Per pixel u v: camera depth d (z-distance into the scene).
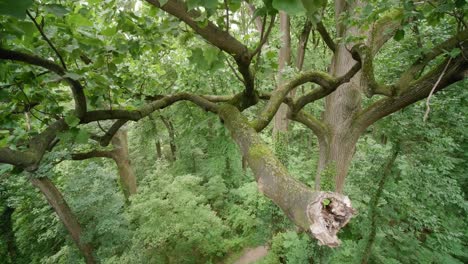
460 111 5.86
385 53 5.87
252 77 2.22
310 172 9.08
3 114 2.01
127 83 2.84
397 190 6.80
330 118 4.29
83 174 9.91
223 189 12.62
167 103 2.85
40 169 7.88
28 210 11.41
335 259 6.42
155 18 2.36
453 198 7.18
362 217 6.80
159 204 8.55
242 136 1.71
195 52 1.88
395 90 2.73
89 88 2.25
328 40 4.30
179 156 14.95
